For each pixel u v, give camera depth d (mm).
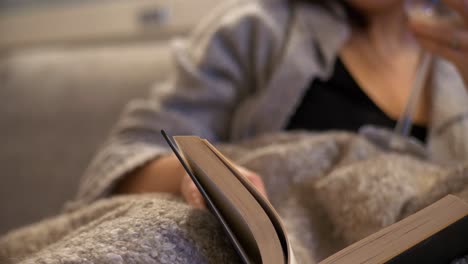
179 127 934
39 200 1394
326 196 564
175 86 998
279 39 972
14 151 1473
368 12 956
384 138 785
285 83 928
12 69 1640
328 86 945
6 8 1964
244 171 535
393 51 962
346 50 969
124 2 1734
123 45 1762
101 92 1459
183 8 1639
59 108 1483
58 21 1867
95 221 437
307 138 728
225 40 993
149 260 347
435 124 851
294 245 500
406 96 917
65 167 1406
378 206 507
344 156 639
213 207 354
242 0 1076
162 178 695
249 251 373
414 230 346
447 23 736
